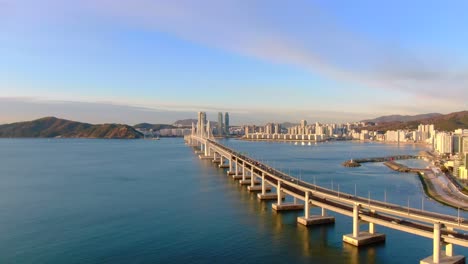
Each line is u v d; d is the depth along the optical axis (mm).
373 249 98438
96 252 97625
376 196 173875
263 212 138875
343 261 91312
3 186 196875
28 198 164375
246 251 98250
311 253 96438
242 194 175875
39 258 93875
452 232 87500
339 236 109125
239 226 120250
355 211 103000
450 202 158750
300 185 139500
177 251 98500
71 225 121312
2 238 108562
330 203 117625
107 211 139875
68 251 98312
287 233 112375
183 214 135750
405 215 92688
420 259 91875
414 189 193500
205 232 113938
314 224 120688
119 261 91875
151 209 143500
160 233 112938
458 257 87375
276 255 95438
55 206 148375
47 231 115062
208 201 159250
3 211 140125
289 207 142000
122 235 111062
